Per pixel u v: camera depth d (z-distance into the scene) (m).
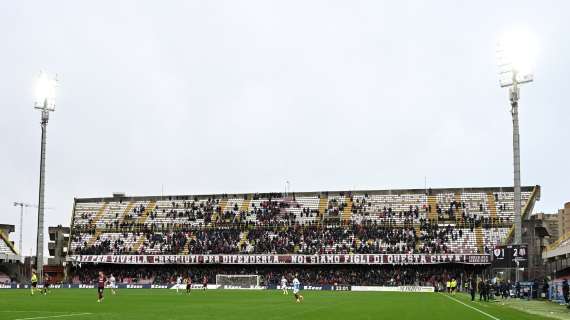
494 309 49.16
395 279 105.12
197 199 129.75
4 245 122.00
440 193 118.44
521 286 70.94
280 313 44.00
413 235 109.25
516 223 70.94
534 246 93.44
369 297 74.50
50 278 123.06
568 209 107.44
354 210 118.69
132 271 118.56
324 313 44.09
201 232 120.31
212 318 38.78
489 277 97.25
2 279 120.75
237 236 117.50
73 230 126.75
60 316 40.19
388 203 118.88
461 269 105.12
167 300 64.94
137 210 129.62
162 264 117.25
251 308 50.47
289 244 112.50
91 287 111.44
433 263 102.88
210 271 115.12
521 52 72.88
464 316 40.75
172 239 119.50
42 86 103.69
